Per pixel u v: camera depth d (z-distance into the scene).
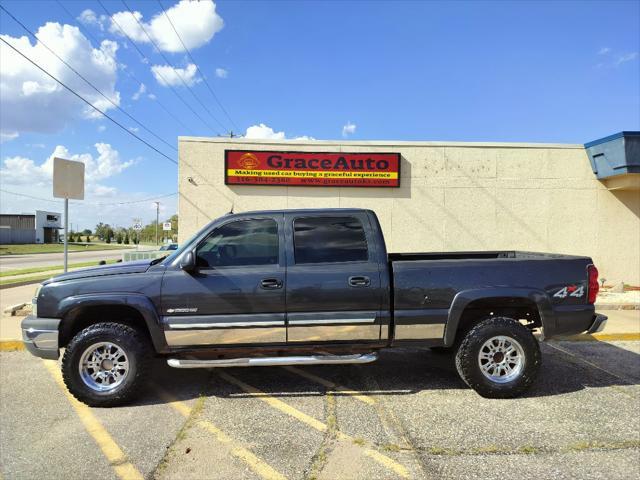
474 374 4.64
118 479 3.15
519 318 5.12
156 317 4.46
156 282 4.52
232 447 3.62
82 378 4.46
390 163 11.40
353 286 4.59
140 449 3.59
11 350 6.70
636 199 11.72
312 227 4.75
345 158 11.34
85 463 3.37
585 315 4.80
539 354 4.68
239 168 11.18
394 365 5.89
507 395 4.66
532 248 11.63
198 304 4.49
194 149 11.17
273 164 11.24
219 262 4.65
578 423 4.06
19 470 3.27
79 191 8.88
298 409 4.41
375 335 4.66
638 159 10.55
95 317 4.79
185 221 11.16
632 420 4.13
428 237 11.55
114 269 4.66
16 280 15.73
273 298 4.53
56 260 30.70
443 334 4.68
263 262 4.65
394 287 4.61
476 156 11.59
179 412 4.34
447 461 3.38
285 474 3.21
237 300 4.51
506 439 3.74
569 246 11.67
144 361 4.50
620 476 3.17
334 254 4.70
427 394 4.82
